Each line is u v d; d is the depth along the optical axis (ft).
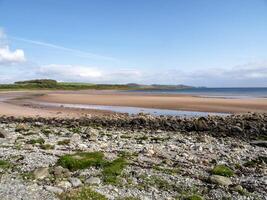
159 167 44.06
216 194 34.45
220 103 173.78
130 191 34.19
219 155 53.83
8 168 41.60
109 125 91.40
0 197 30.14
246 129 80.79
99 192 33.17
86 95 285.43
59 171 39.01
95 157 45.06
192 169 43.86
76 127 87.97
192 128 83.41
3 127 86.48
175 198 32.94
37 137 69.21
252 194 34.94
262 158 51.88
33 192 31.94
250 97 251.39
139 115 113.60
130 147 58.29
